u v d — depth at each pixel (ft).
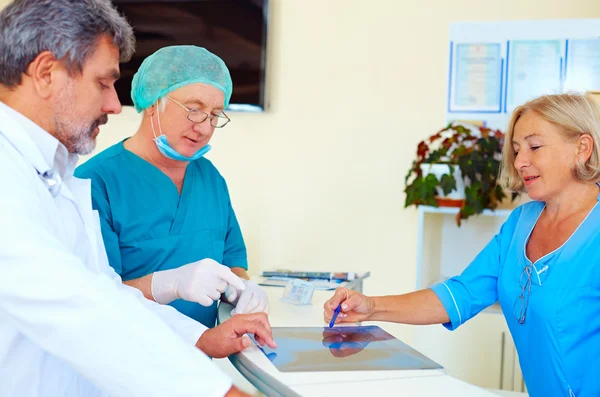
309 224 9.98
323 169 9.90
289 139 9.99
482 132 8.68
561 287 4.51
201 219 5.92
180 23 10.09
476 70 9.23
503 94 9.15
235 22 9.87
